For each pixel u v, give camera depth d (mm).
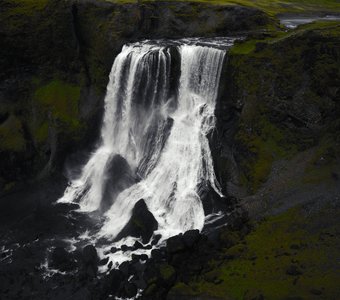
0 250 46844
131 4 68562
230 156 51500
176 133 55750
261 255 36844
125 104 62531
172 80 58750
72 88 68062
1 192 59188
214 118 53906
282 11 98938
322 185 41844
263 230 40031
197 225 46438
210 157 51969
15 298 39938
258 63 51750
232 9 71188
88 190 57719
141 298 37000
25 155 62812
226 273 35938
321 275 32406
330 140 45438
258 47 52656
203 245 40406
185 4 72438
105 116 65312
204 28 70688
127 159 60406
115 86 63406
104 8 67500
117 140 63344
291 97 49281
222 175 50594
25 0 68188
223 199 48312
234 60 53000
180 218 48531
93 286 40000
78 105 66312
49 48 67875
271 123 49906
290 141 48156
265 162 47844
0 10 66000
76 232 49312
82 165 62781
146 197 52312
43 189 59500
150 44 63469
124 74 62312
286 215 40562
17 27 66062
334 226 37031
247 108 51438
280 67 50562
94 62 68500
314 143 46531
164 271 37688
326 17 94125
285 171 45844
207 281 35812
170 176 53219
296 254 35469
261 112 50625
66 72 69188
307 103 48000
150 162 56344
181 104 58156
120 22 67000
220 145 52625
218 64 54125
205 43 62188
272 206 42625
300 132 47844
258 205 43656
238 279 34719
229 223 43188
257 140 49781
